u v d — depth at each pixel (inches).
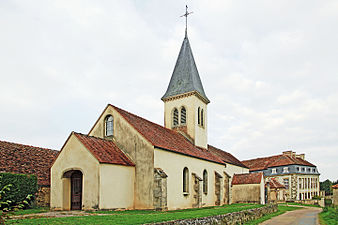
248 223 846.5
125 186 885.2
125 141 975.0
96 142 907.4
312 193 2829.7
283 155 2906.0
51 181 885.2
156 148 923.4
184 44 1609.3
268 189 1780.3
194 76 1512.1
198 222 603.5
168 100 1508.4
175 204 999.6
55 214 678.5
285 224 847.1
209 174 1321.4
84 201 809.5
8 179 778.2
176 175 1028.5
